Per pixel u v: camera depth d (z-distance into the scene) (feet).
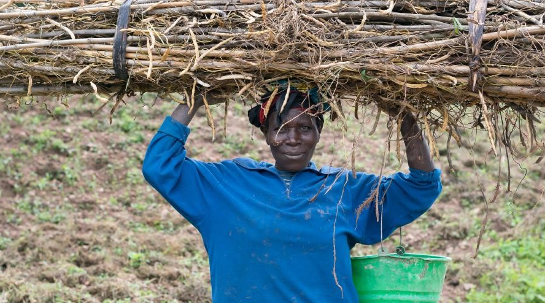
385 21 12.31
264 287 12.41
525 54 11.65
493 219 27.43
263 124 13.01
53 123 31.09
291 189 12.76
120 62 12.23
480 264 24.68
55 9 12.76
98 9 12.57
